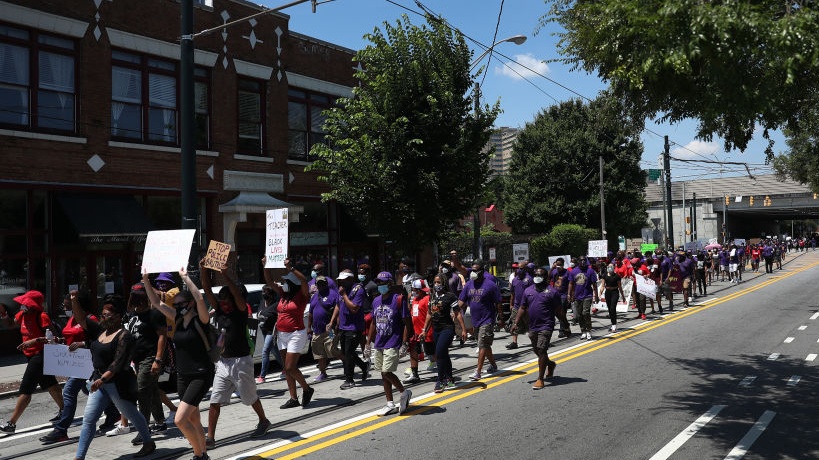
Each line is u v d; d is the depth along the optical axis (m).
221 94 18.41
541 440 6.81
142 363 7.22
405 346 10.07
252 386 6.95
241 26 19.05
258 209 18.27
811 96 8.16
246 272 19.22
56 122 15.02
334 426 7.56
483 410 8.16
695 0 5.63
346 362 9.92
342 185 16.95
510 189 44.00
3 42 14.20
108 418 7.69
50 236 14.86
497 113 17.38
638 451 6.39
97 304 15.60
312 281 11.02
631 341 13.69
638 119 9.13
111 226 15.06
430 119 16.45
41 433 7.90
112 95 16.06
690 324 16.19
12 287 14.25
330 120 17.89
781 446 6.48
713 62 5.81
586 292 14.24
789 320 16.41
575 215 41.31
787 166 33.06
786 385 9.23
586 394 8.91
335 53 22.20
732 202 71.19
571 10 8.58
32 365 7.87
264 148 19.78
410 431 7.25
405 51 16.91
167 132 17.31
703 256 24.14
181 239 6.35
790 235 127.31
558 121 43.00
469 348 13.49
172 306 7.02
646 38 6.07
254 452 6.59
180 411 6.02
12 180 14.06
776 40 5.34
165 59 17.30
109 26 15.90
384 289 8.13
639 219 43.59
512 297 13.47
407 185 16.67
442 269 13.38
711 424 7.30
